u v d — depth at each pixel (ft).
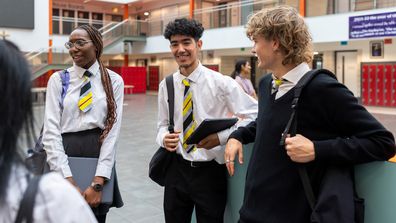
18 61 2.69
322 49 52.75
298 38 4.71
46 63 59.21
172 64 77.15
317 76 4.58
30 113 2.75
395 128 33.19
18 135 2.67
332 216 4.13
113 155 7.32
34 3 64.34
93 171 7.11
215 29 60.03
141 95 75.82
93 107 7.26
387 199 4.78
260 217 4.83
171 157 7.32
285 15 4.71
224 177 7.23
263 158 4.94
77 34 7.23
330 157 4.31
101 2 79.56
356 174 5.10
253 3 55.47
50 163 6.86
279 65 4.90
